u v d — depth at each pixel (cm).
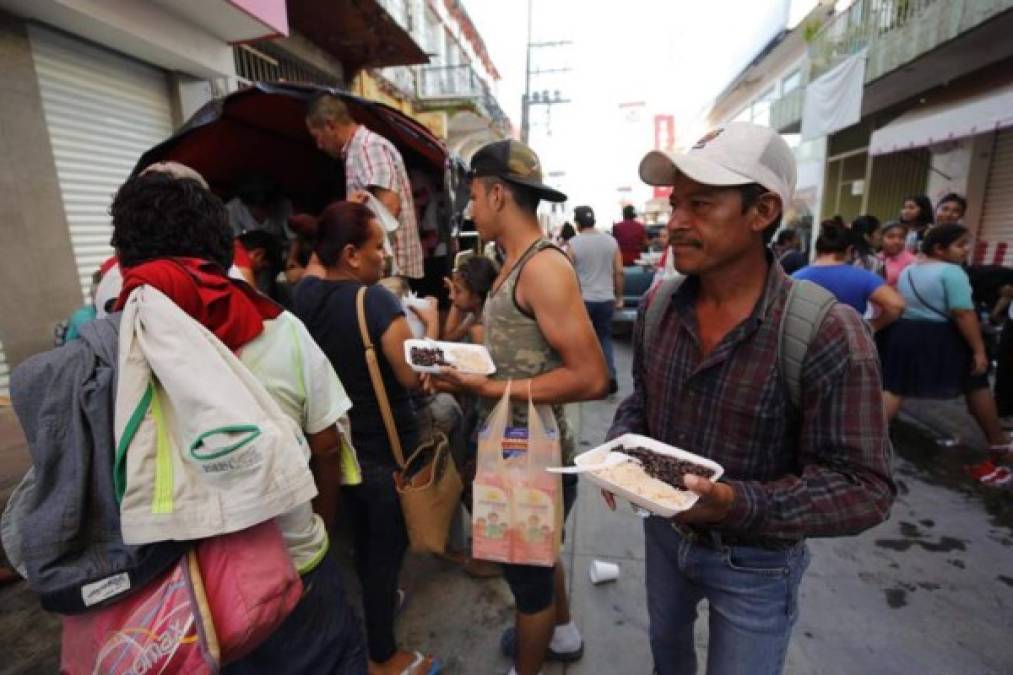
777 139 99
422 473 174
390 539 178
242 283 117
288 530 115
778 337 102
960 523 287
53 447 87
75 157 420
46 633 221
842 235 339
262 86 309
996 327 457
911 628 214
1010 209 674
